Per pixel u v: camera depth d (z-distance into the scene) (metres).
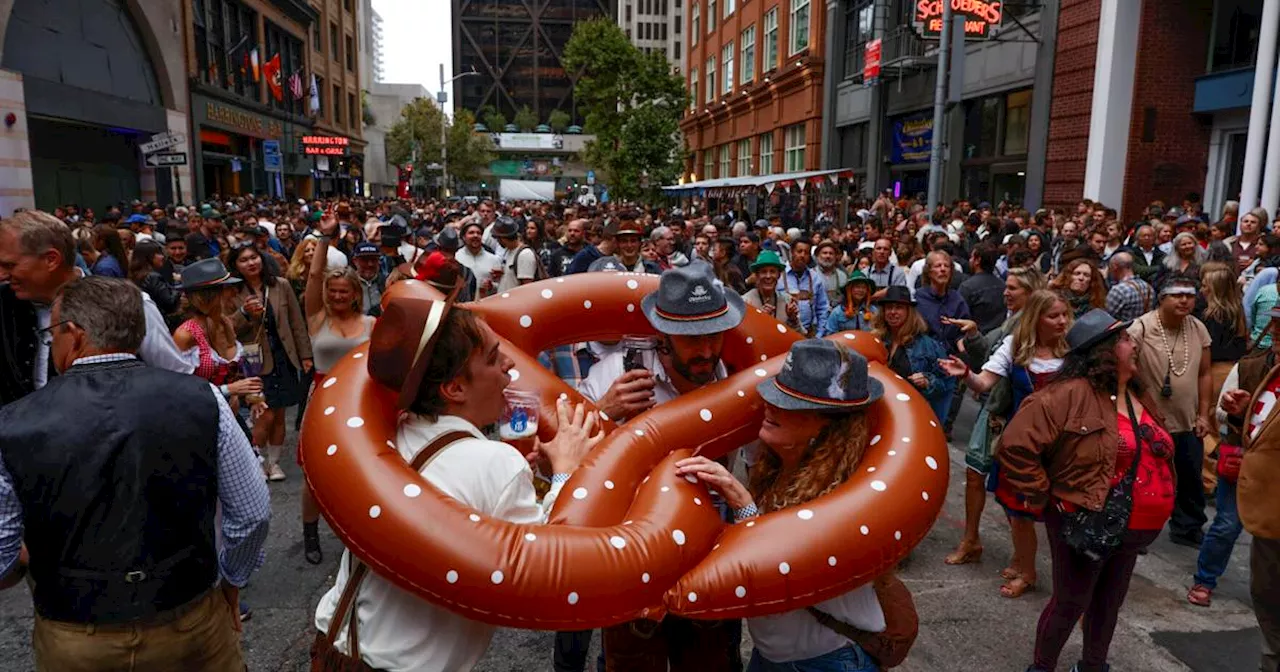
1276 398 3.28
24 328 3.12
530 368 2.67
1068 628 3.36
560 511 2.04
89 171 24.84
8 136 19.11
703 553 1.98
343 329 5.21
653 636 2.50
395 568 1.70
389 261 9.94
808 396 2.18
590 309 2.97
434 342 1.86
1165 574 4.64
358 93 58.62
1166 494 3.18
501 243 8.87
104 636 2.11
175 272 9.04
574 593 1.71
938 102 14.76
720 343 2.78
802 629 2.16
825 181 20.94
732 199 28.08
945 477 2.27
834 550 1.97
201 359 4.84
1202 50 15.00
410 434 1.93
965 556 4.78
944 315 6.43
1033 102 17.17
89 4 23.34
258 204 24.16
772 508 2.28
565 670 3.13
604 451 2.27
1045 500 3.28
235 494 2.32
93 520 2.07
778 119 33.19
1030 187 17.36
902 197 24.08
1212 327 5.57
